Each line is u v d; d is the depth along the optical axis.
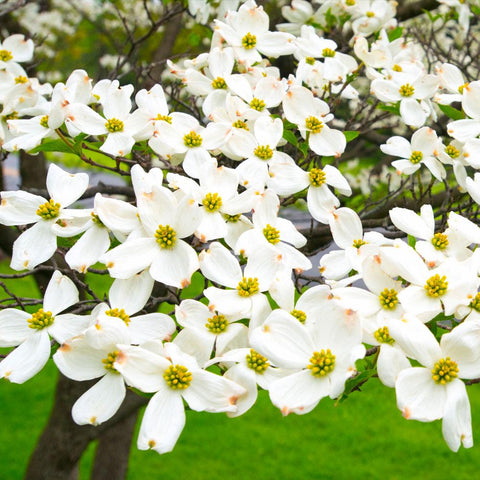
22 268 0.78
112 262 0.75
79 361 0.72
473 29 1.94
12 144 0.87
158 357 0.71
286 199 0.90
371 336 0.73
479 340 0.70
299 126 0.88
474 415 3.08
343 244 0.81
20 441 2.75
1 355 0.76
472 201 0.93
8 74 1.01
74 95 0.87
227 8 1.20
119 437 1.56
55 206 0.80
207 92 0.95
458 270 0.74
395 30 1.14
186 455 2.77
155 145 0.85
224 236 0.78
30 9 2.42
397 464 2.76
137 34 2.40
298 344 0.71
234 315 0.75
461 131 0.90
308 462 2.76
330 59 1.00
